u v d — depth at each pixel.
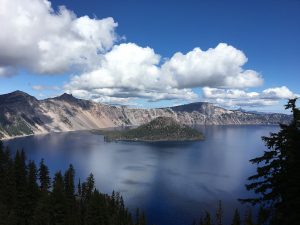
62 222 88.31
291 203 22.88
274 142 24.94
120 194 195.62
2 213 82.12
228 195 192.38
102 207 100.25
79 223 96.88
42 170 133.62
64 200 91.12
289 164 23.27
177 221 149.25
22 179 105.25
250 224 53.22
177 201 180.75
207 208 167.12
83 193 145.75
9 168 106.56
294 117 24.25
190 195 193.75
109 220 101.94
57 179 119.31
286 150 23.52
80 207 116.06
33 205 97.62
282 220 23.58
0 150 119.50
